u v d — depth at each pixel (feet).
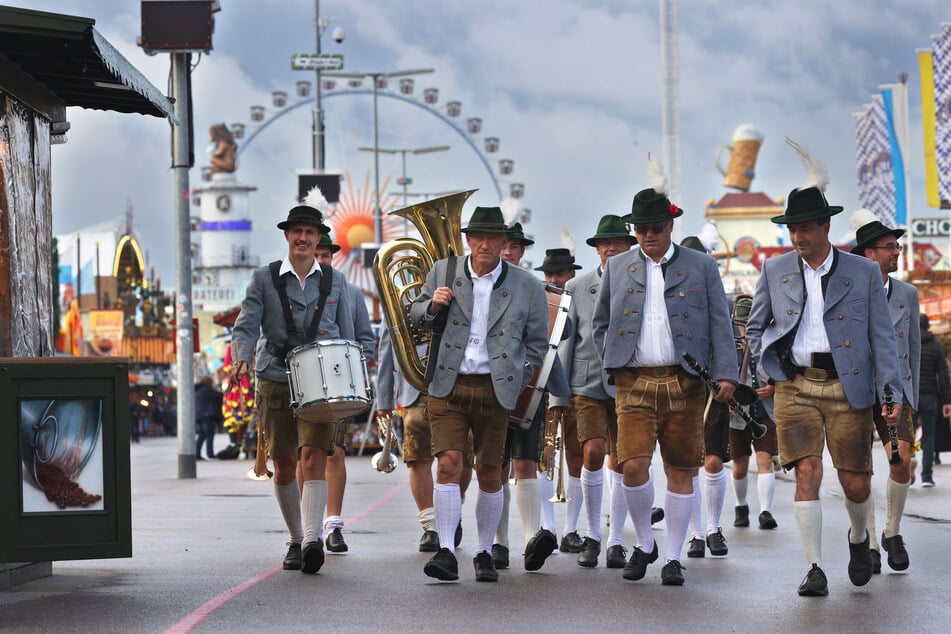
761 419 53.06
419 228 38.91
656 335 37.14
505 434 37.47
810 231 35.83
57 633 28.12
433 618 30.40
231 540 48.01
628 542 48.37
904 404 39.83
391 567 40.11
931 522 53.11
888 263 40.86
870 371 35.70
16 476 32.73
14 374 32.81
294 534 39.60
